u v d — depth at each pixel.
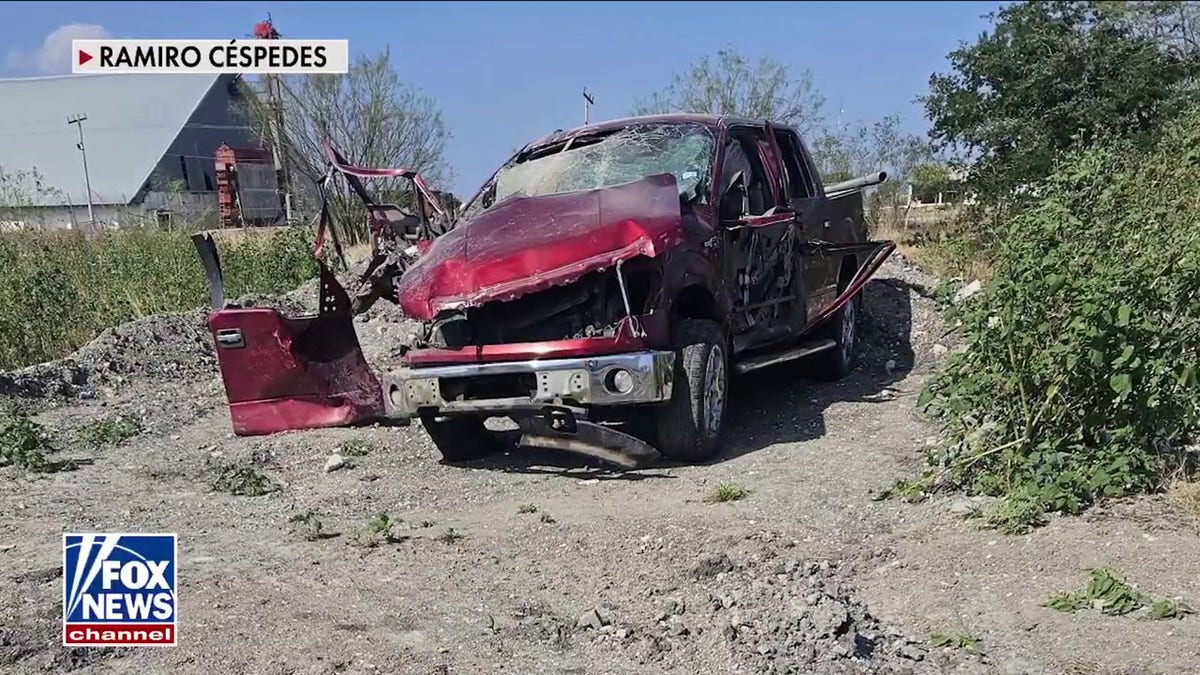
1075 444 5.32
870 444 6.76
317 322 8.08
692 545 5.01
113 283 13.17
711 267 6.80
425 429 7.25
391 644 4.06
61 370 9.78
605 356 6.06
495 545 5.21
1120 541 4.61
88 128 41.59
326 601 4.52
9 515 5.99
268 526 5.71
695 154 7.47
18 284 11.54
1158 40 18.17
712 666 3.79
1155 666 3.56
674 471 6.48
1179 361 4.84
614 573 4.75
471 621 4.28
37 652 4.02
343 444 7.51
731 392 8.80
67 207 23.17
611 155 7.69
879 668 3.71
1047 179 6.90
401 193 11.22
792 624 4.00
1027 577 4.38
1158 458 5.27
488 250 6.47
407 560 5.03
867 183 9.65
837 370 8.95
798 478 6.10
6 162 39.53
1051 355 5.05
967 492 5.44
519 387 6.29
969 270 12.21
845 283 9.16
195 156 41.91
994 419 5.48
